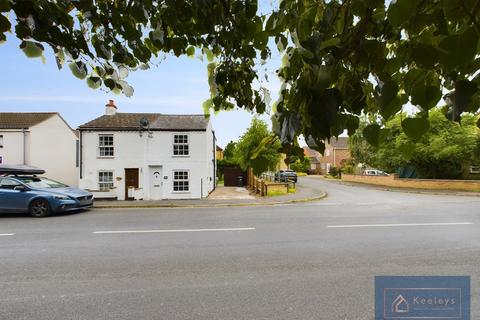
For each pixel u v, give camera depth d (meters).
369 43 1.04
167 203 13.70
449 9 0.84
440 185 21.42
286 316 3.46
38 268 5.04
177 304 3.76
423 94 0.97
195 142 16.06
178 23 1.76
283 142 1.04
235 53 1.82
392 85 0.94
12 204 10.39
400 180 23.88
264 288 4.19
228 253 5.79
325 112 0.88
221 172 32.00
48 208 10.52
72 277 4.64
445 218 9.69
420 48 0.88
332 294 3.99
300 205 13.34
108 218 10.01
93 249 6.14
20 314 3.53
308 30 1.18
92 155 15.66
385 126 1.07
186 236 7.20
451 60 0.82
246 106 1.95
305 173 51.31
